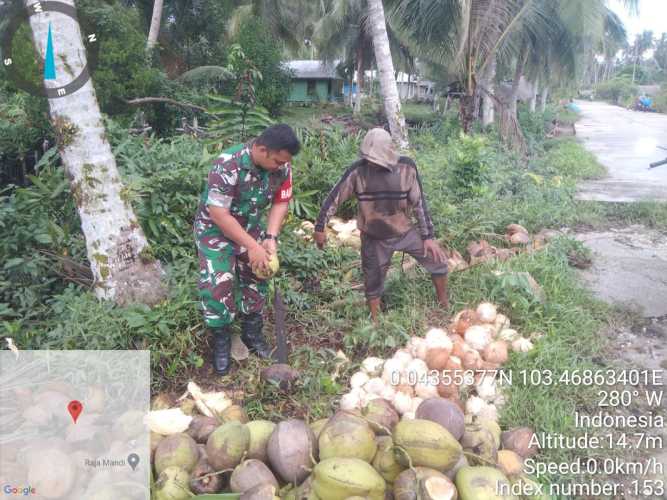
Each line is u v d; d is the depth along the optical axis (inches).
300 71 1453.0
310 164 267.9
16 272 166.6
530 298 171.9
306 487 88.0
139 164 220.2
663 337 164.7
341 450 91.5
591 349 154.9
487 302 163.5
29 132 298.2
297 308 173.2
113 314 143.3
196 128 393.1
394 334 154.6
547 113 990.4
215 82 641.0
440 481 85.0
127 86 449.7
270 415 122.7
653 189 370.0
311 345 157.2
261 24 900.0
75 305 142.8
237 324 156.3
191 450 99.0
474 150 272.2
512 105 751.7
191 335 147.6
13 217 179.0
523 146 487.8
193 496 88.7
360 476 83.8
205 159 217.8
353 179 151.4
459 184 274.7
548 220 270.1
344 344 155.6
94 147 156.9
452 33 468.4
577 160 483.8
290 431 96.0
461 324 150.9
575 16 504.7
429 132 627.5
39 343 135.6
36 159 280.4
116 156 239.1
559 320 167.3
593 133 888.3
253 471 91.4
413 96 1813.5
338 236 225.6
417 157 351.9
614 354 156.0
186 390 134.7
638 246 242.5
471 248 212.5
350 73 1304.1
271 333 162.1
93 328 135.7
